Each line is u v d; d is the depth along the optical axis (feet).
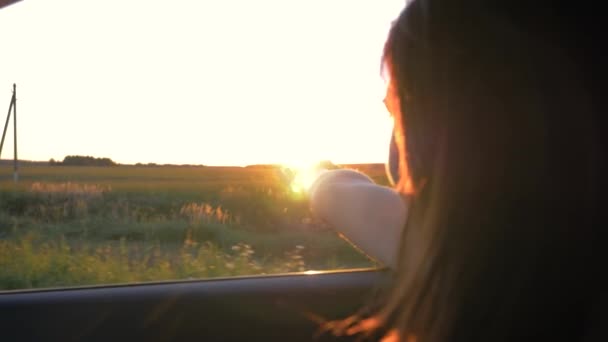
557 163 2.11
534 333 2.10
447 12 2.31
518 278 2.11
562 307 2.09
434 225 2.28
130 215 29.96
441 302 2.23
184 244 22.88
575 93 2.11
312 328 9.05
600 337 2.06
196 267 16.11
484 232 2.17
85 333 8.68
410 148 2.44
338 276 9.31
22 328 8.54
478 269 2.17
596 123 2.11
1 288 14.60
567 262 2.09
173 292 8.99
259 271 16.43
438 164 2.29
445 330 2.21
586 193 2.09
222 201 28.14
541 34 2.17
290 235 20.45
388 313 2.54
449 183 2.25
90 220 26.86
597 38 2.14
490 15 2.22
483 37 2.23
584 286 2.08
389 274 2.76
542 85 2.14
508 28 2.19
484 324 2.14
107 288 8.98
